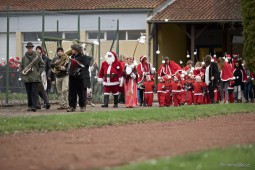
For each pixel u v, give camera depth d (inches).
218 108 1366.9
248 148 669.3
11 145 738.8
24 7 2832.2
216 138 796.6
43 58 1520.7
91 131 911.7
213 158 588.7
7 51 1551.4
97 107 1628.9
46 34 2123.5
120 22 2748.5
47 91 1528.1
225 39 2876.5
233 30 2864.2
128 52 2723.9
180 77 1771.7
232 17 2694.4
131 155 640.4
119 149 690.8
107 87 1638.8
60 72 1444.4
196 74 1795.0
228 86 1879.9
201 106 1419.8
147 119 1120.2
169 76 1733.5
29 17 2001.7
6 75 1549.0
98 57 1850.4
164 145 723.4
